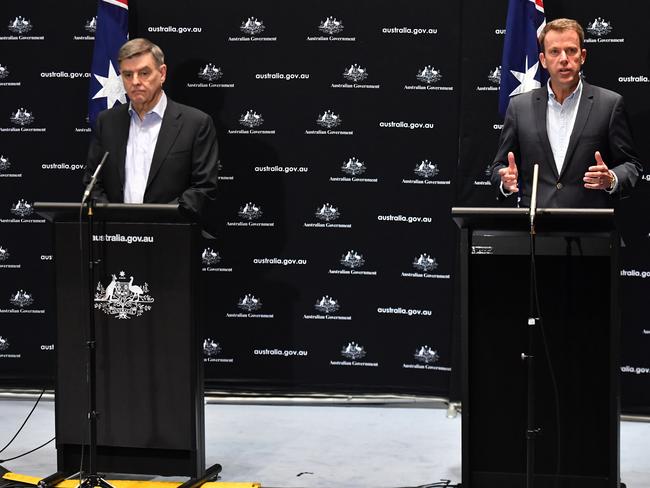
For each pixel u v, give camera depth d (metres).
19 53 5.66
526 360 3.40
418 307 5.52
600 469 3.66
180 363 3.94
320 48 5.50
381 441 4.86
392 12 5.42
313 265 5.59
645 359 5.25
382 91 5.46
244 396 5.67
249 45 5.54
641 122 5.17
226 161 5.60
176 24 5.57
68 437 4.06
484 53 5.30
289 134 5.55
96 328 3.99
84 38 5.62
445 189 5.44
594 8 5.18
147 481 4.12
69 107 5.66
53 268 4.00
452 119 5.41
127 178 4.33
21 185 5.71
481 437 3.75
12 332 5.78
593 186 3.70
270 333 5.65
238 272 5.64
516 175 3.74
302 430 5.06
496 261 3.68
